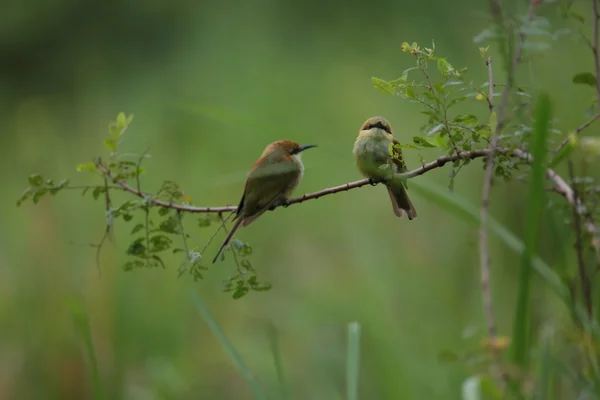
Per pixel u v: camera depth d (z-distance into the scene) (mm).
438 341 9836
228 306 12617
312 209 14703
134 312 12242
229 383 11359
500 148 5918
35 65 23625
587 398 5938
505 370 5488
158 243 6871
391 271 11312
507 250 10703
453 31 16938
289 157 8227
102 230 13758
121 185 6914
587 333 5832
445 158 6066
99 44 23719
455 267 11141
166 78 22109
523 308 5059
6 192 18531
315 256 13680
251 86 20453
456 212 7344
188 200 7090
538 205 4863
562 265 6492
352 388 6656
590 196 6367
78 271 12633
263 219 14539
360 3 22016
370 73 19594
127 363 11711
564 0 5938
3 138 21875
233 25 23234
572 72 9391
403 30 20109
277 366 7461
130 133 19953
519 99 6359
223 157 17547
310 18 22562
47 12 23812
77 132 21062
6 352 12172
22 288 12625
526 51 6133
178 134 19156
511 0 6523
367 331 10164
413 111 17328
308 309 11828
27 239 13586
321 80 20094
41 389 11461
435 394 8867
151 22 23750
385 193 14500
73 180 17234
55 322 11844
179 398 11016
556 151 6000
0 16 23734
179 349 11953
